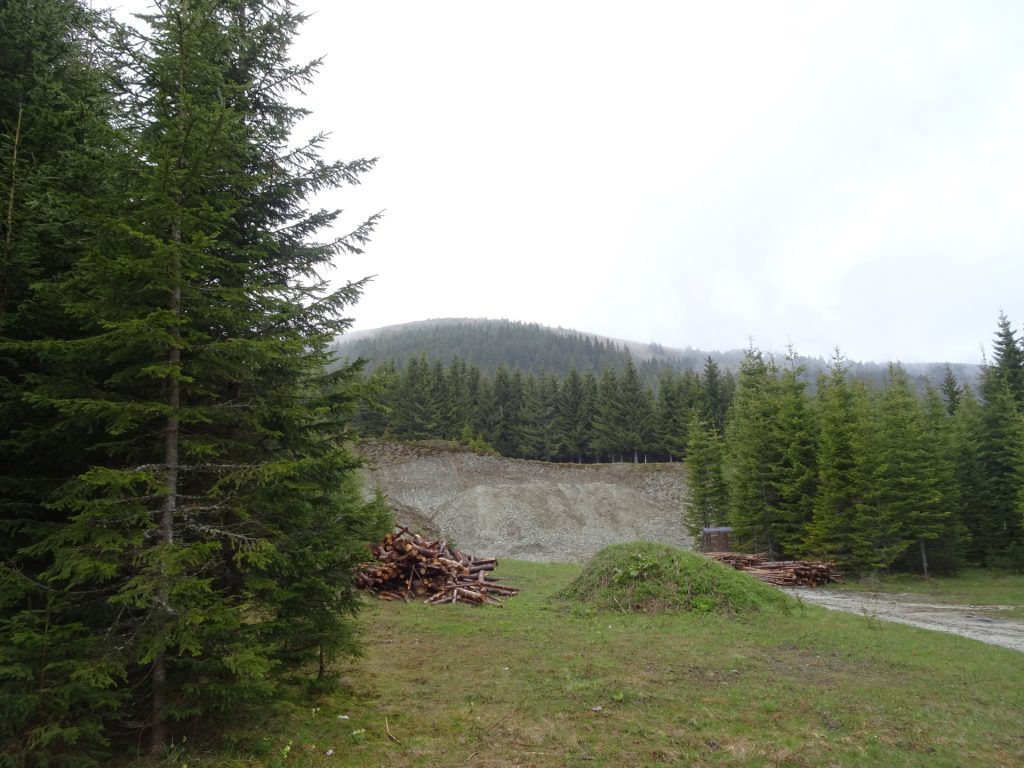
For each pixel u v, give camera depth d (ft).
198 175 15.44
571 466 177.68
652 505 146.61
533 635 33.37
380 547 49.67
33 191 15.70
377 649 29.14
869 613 45.98
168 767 14.15
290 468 15.72
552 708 20.86
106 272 14.02
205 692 14.74
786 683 24.73
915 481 74.38
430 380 229.25
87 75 20.31
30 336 15.65
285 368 18.76
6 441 14.32
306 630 18.47
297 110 23.35
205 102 16.98
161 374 14.23
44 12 19.72
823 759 17.15
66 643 13.17
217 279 18.16
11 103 18.43
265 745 15.65
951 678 26.22
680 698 22.35
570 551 113.70
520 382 250.57
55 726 12.55
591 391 243.60
